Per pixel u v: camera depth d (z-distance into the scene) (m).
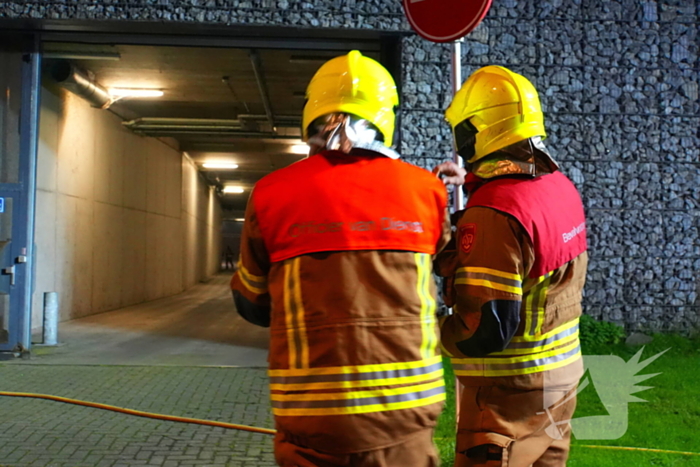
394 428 1.61
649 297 8.16
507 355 2.10
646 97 8.20
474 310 1.96
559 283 2.14
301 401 1.62
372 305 1.64
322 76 1.87
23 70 7.63
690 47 8.25
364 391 1.59
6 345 7.72
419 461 1.64
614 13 8.16
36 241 10.80
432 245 1.78
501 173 2.13
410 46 7.69
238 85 12.47
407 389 1.64
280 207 1.72
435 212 1.80
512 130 2.14
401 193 1.74
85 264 13.19
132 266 16.67
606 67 8.15
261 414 5.29
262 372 7.14
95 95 12.23
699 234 8.23
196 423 4.98
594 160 8.15
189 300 18.91
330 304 1.63
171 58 10.67
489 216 2.00
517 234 1.97
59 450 4.25
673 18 8.22
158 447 4.36
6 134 7.64
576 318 2.23
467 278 1.99
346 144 1.76
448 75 7.73
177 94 13.34
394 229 1.70
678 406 5.24
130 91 13.02
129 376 6.78
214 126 16.22
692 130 8.24
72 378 6.61
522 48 8.05
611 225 8.16
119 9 7.27
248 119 15.41
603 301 8.14
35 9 7.20
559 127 8.12
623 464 3.84
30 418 5.02
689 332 8.18
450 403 5.19
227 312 14.92
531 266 1.99
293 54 10.29
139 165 17.17
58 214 11.73
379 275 1.66
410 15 3.50
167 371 7.10
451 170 2.35
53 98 11.44
